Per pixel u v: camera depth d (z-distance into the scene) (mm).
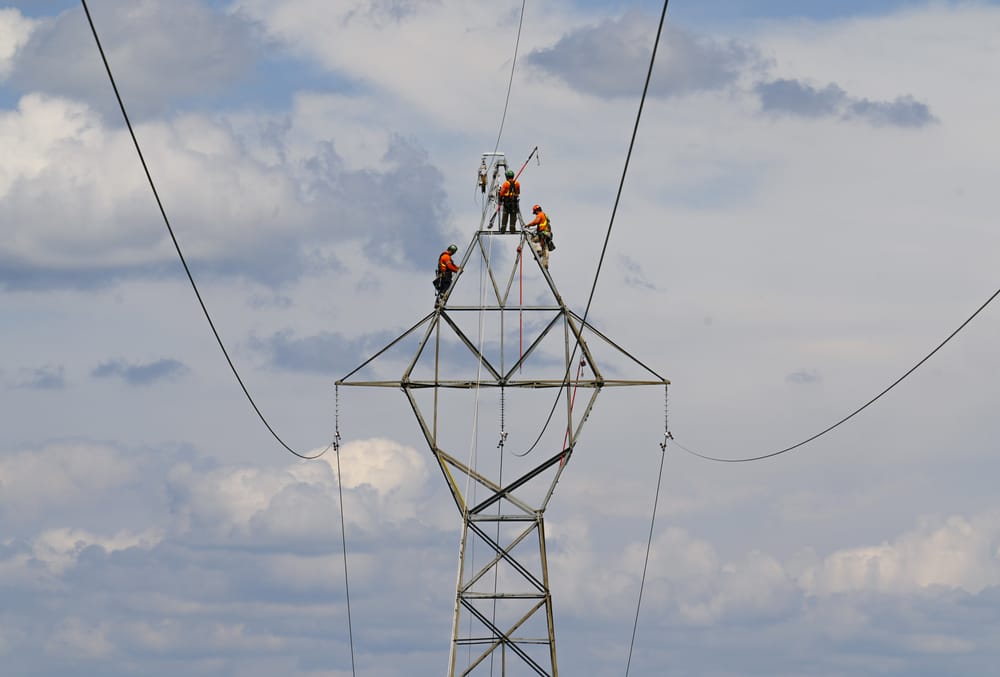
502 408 115250
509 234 116562
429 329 115625
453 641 114938
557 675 115000
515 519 115938
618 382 115562
